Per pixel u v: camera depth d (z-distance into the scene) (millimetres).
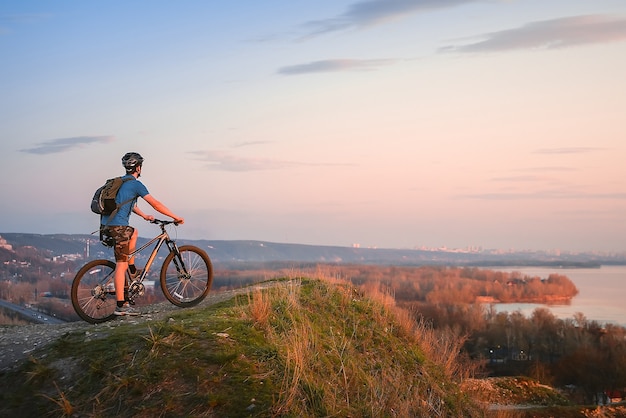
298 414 6398
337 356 8375
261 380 6785
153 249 9414
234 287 11672
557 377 63188
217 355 7039
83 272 8875
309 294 10891
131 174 9117
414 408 8102
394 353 9875
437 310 72062
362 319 10633
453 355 11219
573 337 74125
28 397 6641
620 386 59031
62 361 7199
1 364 7359
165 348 7191
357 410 7062
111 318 8961
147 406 6281
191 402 6352
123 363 6941
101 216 9047
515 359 70062
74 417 6238
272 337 7914
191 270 9836
